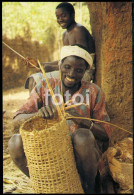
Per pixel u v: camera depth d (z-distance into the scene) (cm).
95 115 271
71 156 231
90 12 405
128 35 322
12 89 746
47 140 217
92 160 239
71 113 250
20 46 784
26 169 259
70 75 252
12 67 757
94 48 394
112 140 335
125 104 334
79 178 239
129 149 312
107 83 334
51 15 817
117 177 290
